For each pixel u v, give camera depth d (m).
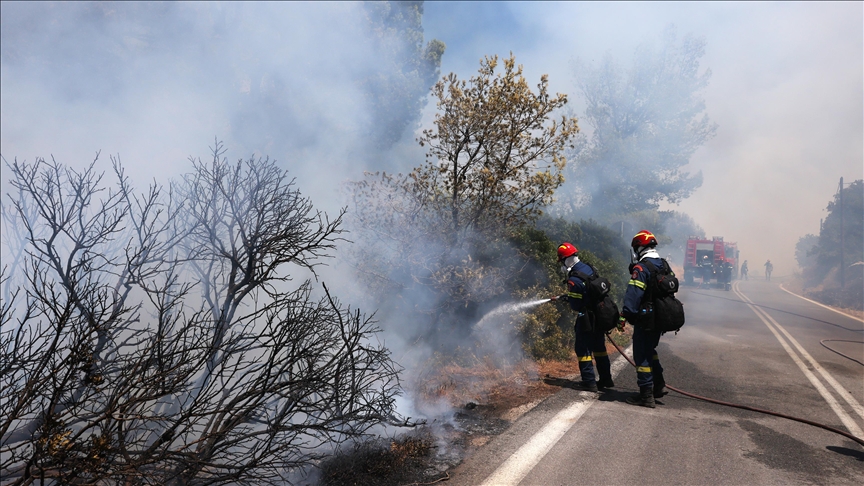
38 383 2.40
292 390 2.84
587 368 5.66
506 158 6.21
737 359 7.78
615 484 3.34
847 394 5.81
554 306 6.89
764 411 4.97
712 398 5.53
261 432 2.75
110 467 2.37
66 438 2.33
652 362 5.50
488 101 6.07
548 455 3.80
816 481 3.45
